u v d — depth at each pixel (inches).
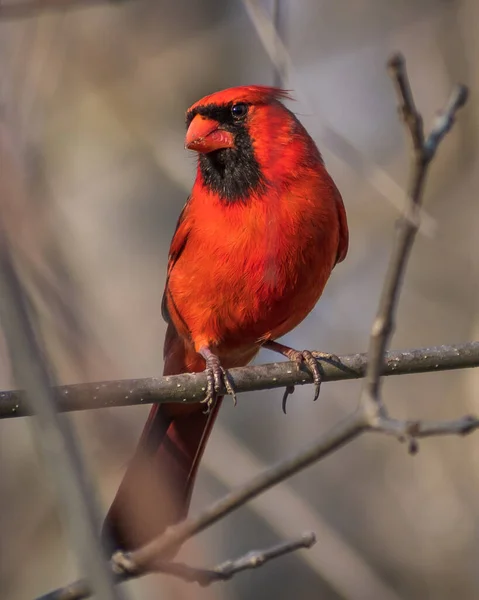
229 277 290.8
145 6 482.6
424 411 479.8
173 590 332.5
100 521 164.4
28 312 155.6
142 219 460.1
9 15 223.5
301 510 399.9
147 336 438.0
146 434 312.2
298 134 297.3
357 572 392.8
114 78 469.7
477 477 466.9
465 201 486.0
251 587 467.8
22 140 332.8
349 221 518.9
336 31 518.3
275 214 286.0
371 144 550.3
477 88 466.3
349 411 512.4
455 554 467.5
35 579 421.1
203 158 295.7
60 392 242.5
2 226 155.3
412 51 500.1
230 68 497.7
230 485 391.5
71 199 453.4
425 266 500.1
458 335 486.9
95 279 438.6
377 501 493.7
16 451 438.6
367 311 525.7
